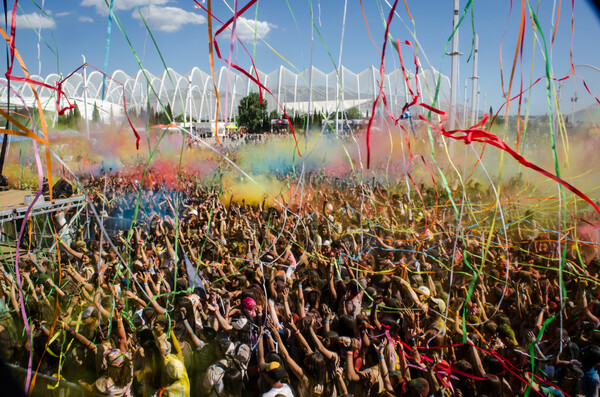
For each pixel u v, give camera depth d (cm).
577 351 536
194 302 624
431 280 739
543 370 512
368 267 848
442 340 570
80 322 623
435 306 605
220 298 688
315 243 1002
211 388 495
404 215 1262
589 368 524
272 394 474
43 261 950
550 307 663
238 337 575
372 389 518
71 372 570
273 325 561
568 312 663
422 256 851
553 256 845
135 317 653
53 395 509
